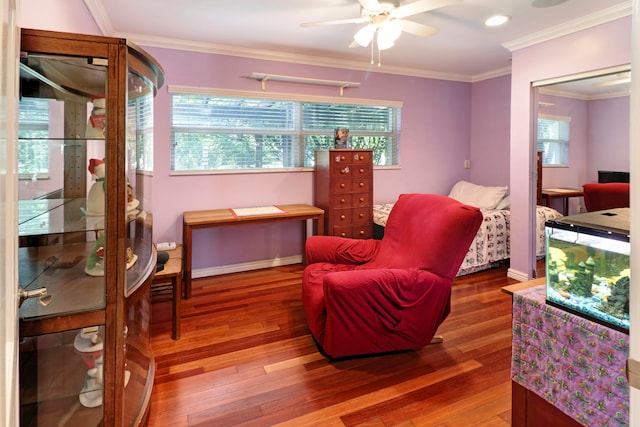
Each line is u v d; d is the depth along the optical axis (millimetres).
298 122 4105
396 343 2145
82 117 1458
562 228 1156
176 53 3467
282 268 4074
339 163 3803
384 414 1741
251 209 3744
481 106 4895
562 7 2740
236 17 2922
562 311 1174
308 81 3953
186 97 3600
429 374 2061
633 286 626
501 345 2377
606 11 2766
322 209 3949
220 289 3414
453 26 3121
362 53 3881
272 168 3996
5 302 701
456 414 1736
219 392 1909
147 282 1556
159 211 3541
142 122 1637
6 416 697
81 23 2387
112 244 1276
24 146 1408
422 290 2123
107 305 1282
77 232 1439
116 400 1313
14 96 802
